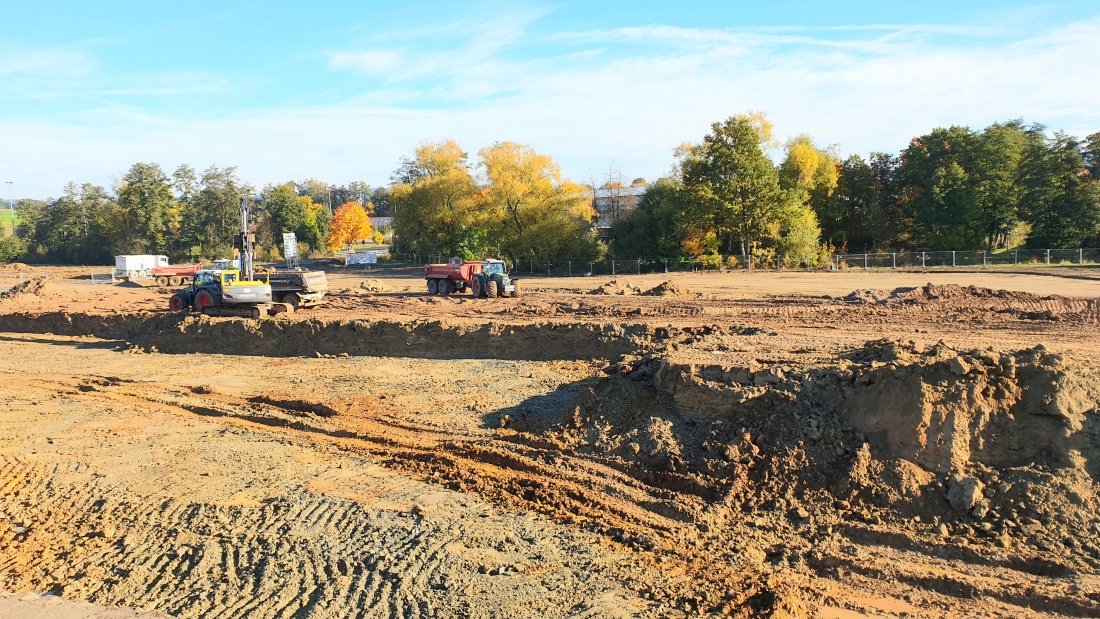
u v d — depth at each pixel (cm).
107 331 2995
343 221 10356
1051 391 954
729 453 1073
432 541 947
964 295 2484
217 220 9500
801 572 848
